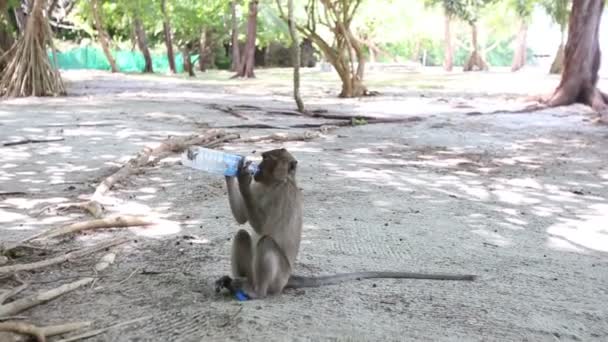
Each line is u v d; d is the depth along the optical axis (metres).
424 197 9.52
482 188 10.31
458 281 5.82
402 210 8.63
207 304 4.95
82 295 5.16
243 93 30.28
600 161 13.25
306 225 7.64
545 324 4.88
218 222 7.60
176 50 63.16
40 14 25.28
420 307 5.11
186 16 49.28
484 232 7.71
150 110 20.70
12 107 21.08
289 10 20.59
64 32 61.62
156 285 5.41
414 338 4.50
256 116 19.73
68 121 17.38
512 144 15.39
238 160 4.77
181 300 5.05
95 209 7.82
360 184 10.26
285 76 49.62
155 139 14.34
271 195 4.91
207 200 8.76
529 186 10.59
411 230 7.62
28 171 10.56
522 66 62.31
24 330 4.21
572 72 23.92
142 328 4.51
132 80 39.16
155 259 6.14
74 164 11.22
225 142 14.19
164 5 47.81
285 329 4.52
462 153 13.89
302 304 5.01
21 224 7.43
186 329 4.49
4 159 11.58
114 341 4.32
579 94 23.97
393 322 4.76
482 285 5.73
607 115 20.05
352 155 13.17
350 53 28.22
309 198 9.09
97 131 15.48
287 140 15.02
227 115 19.81
